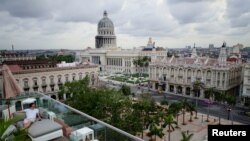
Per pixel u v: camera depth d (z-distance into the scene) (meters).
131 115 51.22
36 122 15.41
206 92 91.12
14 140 11.76
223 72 91.44
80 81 77.06
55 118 17.64
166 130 58.81
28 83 83.44
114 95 57.59
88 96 58.50
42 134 13.73
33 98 22.78
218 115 73.31
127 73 182.75
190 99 96.19
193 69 101.38
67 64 100.75
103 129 14.28
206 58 103.38
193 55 125.62
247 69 84.19
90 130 14.69
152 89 119.06
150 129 48.53
